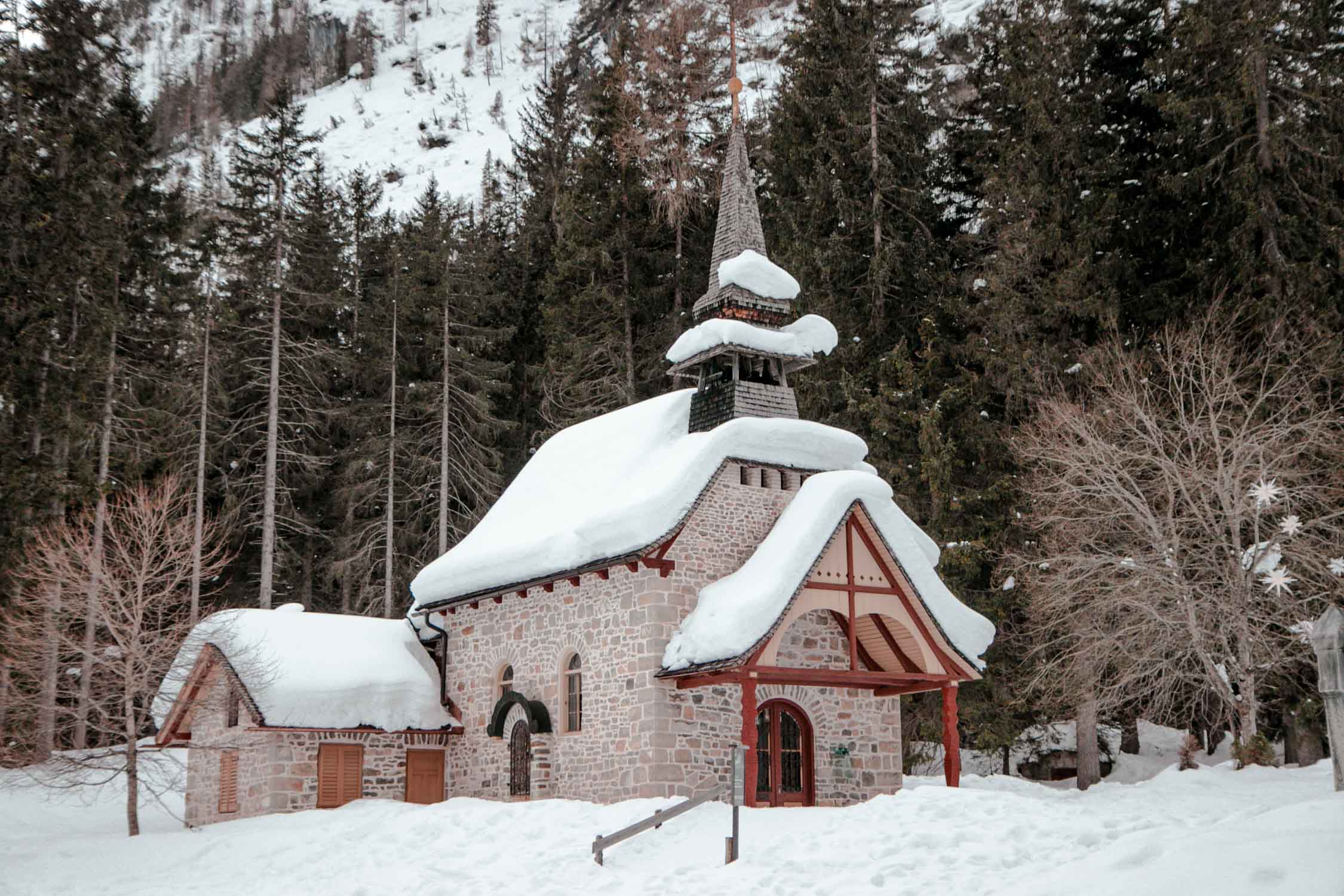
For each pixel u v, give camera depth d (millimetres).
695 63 47250
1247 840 11461
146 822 31797
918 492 36406
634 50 46875
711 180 46844
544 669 27812
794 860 16828
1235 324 32812
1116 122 38812
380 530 49062
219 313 44281
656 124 45812
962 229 43781
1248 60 32469
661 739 24141
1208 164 33312
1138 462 31422
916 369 37969
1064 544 31859
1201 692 33094
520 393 54625
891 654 27188
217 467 46938
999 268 36500
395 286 49656
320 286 48875
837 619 27266
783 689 26156
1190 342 31500
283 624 31109
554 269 52469
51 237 32375
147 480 40406
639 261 45625
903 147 41031
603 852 19031
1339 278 32719
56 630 30453
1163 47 36938
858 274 40344
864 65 41188
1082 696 30484
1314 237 32875
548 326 47219
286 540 50594
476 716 30125
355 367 50125
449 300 48875
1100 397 32094
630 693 24859
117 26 39281
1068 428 31516
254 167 45750
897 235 39938
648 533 24469
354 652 31016
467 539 32594
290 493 50656
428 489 50156
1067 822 16844
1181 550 30547
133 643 28219
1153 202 36562
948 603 25531
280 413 50875
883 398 36375
